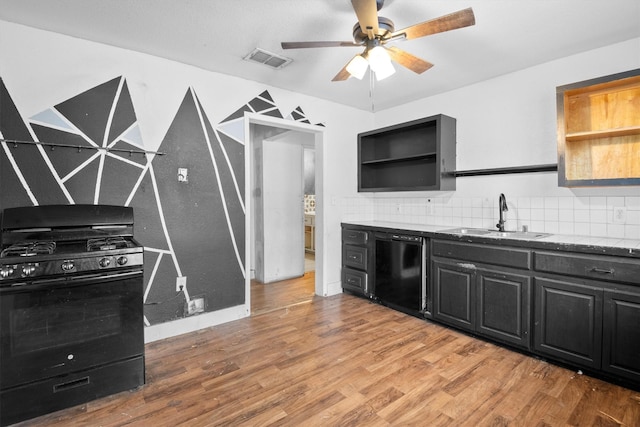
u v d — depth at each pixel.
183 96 2.88
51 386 1.78
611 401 1.89
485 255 2.63
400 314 3.31
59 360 1.81
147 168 2.72
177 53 2.68
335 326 3.02
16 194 2.23
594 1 1.96
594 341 2.11
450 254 2.88
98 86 2.50
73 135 2.41
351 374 2.20
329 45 1.92
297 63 2.86
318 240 4.01
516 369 2.25
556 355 2.27
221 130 3.10
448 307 2.91
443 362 2.35
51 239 2.25
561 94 2.45
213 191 3.07
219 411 1.83
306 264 5.83
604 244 2.12
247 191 3.28
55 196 2.35
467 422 1.73
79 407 1.86
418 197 3.86
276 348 2.58
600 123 2.49
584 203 2.62
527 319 2.41
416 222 3.89
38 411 1.75
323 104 3.86
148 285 2.74
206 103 3.00
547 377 2.15
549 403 1.88
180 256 2.89
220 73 3.07
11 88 2.20
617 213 2.47
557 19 2.15
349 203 4.19
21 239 2.18
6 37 2.18
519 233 2.85
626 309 1.98
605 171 2.49
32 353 1.74
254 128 5.41
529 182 2.93
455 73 3.06
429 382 2.10
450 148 3.42
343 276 4.05
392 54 2.03
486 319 2.64
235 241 3.21
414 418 1.76
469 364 2.33
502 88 3.12
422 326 3.01
